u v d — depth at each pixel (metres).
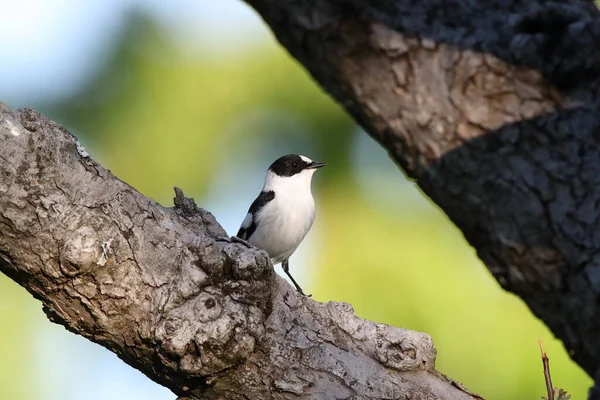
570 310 6.80
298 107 11.65
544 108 7.11
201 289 5.98
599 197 6.79
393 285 10.73
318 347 6.25
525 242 6.93
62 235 5.72
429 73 7.42
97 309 5.90
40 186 5.68
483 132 7.17
